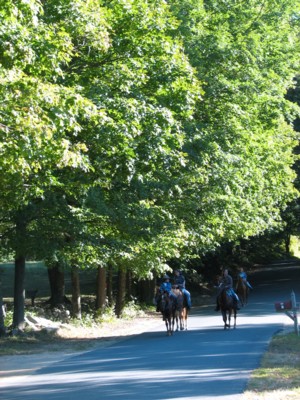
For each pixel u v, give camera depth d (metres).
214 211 29.17
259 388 12.53
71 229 21.61
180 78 20.11
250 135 28.98
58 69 14.95
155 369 15.76
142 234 23.81
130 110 18.05
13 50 13.32
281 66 31.98
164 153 19.36
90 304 41.59
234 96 28.20
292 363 15.77
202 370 15.26
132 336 26.41
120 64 19.27
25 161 13.53
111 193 22.27
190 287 53.62
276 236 60.78
